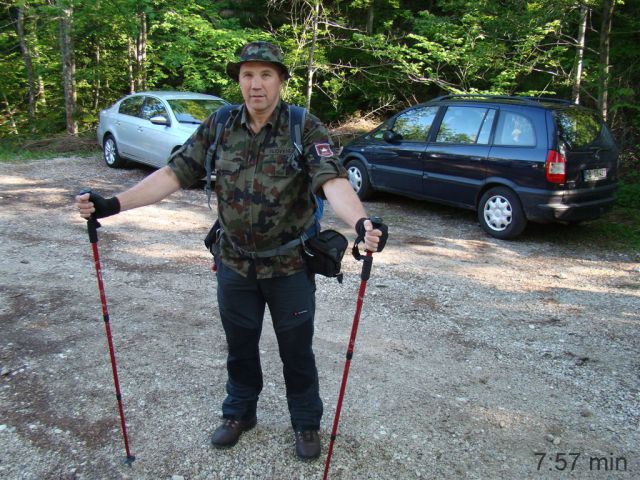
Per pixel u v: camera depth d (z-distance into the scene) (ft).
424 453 9.55
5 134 55.21
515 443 9.90
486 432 10.17
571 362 12.81
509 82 39.50
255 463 9.16
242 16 51.13
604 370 12.49
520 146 21.91
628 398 11.39
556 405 11.08
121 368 11.85
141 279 16.92
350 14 49.70
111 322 13.97
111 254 19.13
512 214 22.24
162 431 9.87
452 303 16.02
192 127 31.35
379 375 11.94
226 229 8.32
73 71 49.16
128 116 34.30
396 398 11.10
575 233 24.00
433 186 25.18
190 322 14.15
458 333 14.11
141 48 48.21
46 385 11.14
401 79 45.85
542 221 21.66
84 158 39.58
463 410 10.80
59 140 44.68
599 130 22.85
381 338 13.66
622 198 27.63
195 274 17.51
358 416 10.46
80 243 20.25
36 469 8.87
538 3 29.86
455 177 24.18
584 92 36.68
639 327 14.78
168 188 8.60
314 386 9.27
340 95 50.42
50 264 17.92
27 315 14.21
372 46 42.78
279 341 8.83
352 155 28.84
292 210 8.21
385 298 16.16
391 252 20.65
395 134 26.73
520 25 30.40
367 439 9.84
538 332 14.34
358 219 7.45
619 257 21.06
